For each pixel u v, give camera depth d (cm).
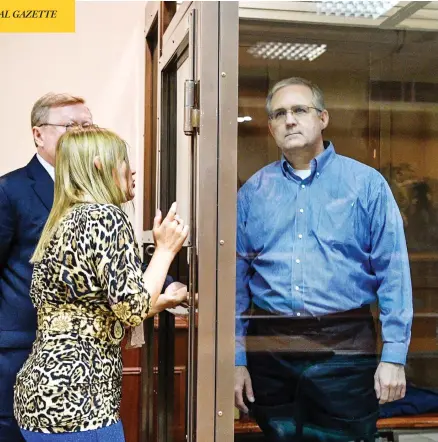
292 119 147
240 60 144
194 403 143
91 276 141
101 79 269
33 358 144
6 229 192
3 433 192
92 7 267
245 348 145
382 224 151
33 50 264
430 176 152
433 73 153
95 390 140
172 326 186
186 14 158
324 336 148
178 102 178
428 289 153
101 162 151
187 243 153
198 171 142
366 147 150
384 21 152
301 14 147
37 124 203
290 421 148
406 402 153
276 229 146
